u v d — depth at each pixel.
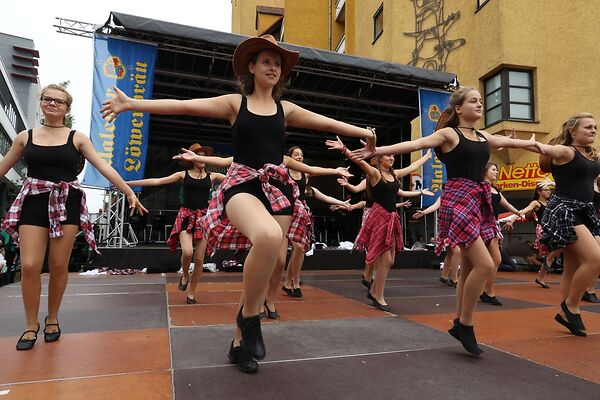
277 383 2.15
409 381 2.20
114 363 2.48
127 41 8.74
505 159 12.14
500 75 11.83
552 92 11.82
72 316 3.93
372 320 3.85
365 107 13.08
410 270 10.23
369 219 4.77
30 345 2.80
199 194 4.90
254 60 2.43
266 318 3.90
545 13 11.99
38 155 2.90
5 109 31.58
